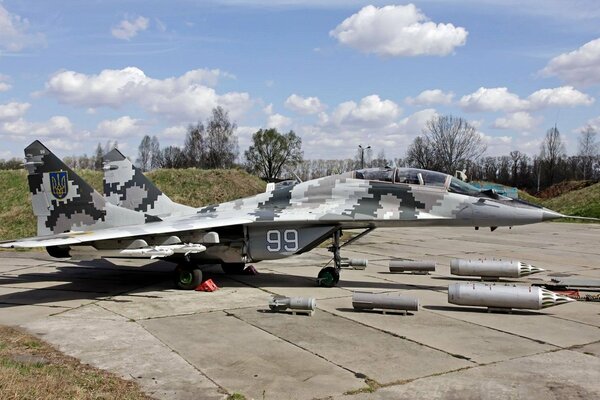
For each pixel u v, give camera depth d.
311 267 15.98
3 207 28.20
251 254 12.51
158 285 12.85
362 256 19.05
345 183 12.40
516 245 23.05
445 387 6.02
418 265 14.56
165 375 6.43
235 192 34.44
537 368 6.70
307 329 8.60
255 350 7.46
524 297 9.49
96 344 7.77
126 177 14.65
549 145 84.12
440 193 11.74
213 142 74.44
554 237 26.94
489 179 92.94
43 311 10.01
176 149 84.00
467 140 71.00
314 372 6.54
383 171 12.37
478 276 13.82
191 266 12.09
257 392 5.87
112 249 12.41
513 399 5.67
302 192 12.66
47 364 6.72
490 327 8.75
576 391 5.91
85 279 13.78
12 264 16.69
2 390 5.06
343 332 8.42
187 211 14.09
